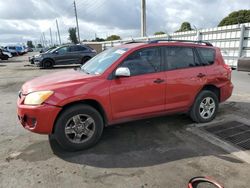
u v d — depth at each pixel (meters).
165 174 3.29
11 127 5.15
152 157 3.76
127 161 3.65
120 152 3.94
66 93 3.76
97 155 3.85
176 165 3.51
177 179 3.17
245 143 4.20
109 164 3.57
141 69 4.31
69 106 3.87
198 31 15.32
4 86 10.37
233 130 4.76
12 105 7.04
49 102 3.68
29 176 3.29
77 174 3.33
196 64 4.91
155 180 3.16
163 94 4.48
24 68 18.56
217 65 5.17
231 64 13.37
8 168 3.50
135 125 5.08
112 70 4.09
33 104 3.69
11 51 42.06
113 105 4.08
